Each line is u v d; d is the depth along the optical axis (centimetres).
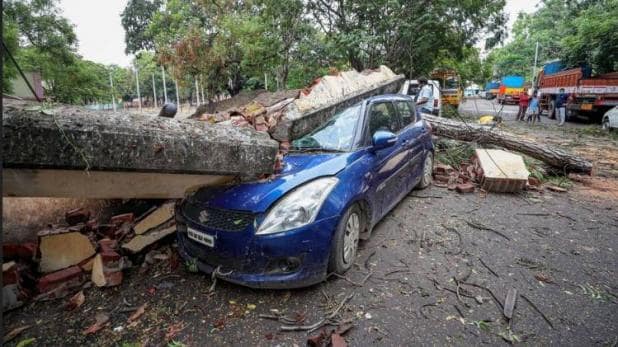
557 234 386
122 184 246
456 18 1109
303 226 257
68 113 210
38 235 309
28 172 208
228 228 265
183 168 252
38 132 191
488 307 259
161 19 1361
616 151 916
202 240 277
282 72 1243
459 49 1276
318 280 271
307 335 232
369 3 1062
